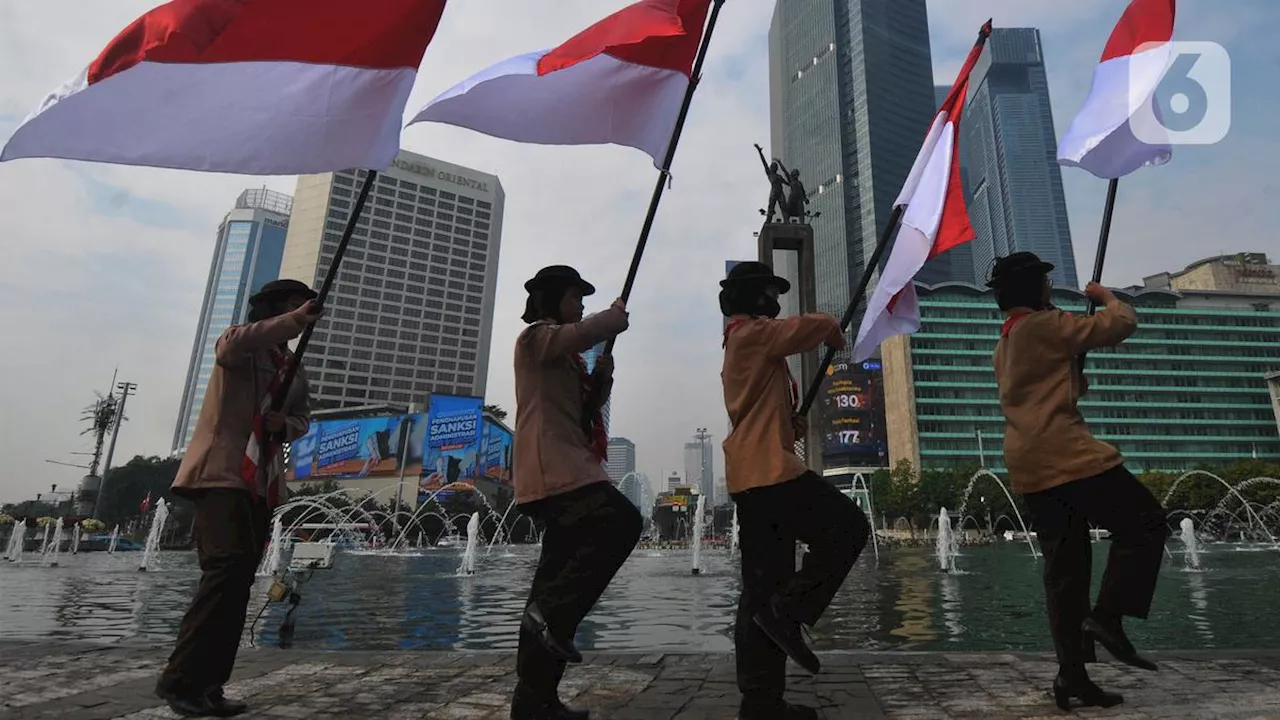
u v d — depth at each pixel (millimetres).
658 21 2973
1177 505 54625
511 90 2939
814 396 2818
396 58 2758
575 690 3035
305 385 3035
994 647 4953
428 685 3109
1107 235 3160
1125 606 2379
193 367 127562
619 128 3012
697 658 3723
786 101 131750
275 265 135875
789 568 2434
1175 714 2387
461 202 110062
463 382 104500
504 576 12969
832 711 2602
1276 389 81875
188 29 2527
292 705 2742
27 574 13922
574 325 2504
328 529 49531
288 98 2682
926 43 122375
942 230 3580
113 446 41844
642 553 27734
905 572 13828
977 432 77750
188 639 2465
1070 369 2738
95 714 2607
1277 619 6262
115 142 2514
